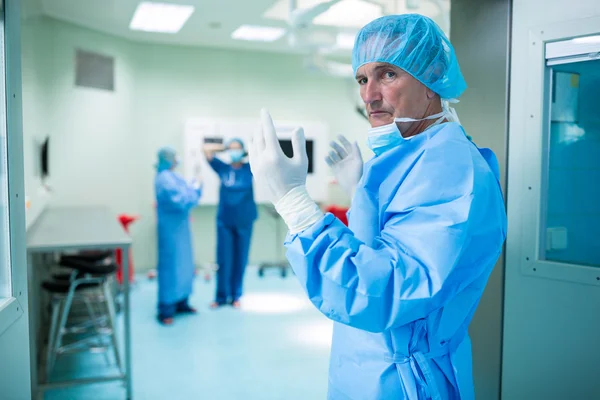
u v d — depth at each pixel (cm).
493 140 163
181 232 409
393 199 99
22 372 132
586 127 150
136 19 483
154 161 575
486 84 164
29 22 388
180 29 512
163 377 308
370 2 362
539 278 152
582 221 154
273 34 532
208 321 417
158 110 573
